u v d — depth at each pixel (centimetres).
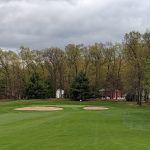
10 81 12131
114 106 8312
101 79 11488
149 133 2644
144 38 9231
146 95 10244
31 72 12138
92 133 2617
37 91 11012
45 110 6450
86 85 10350
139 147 1928
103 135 2494
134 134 2561
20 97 12131
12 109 6850
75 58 11869
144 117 4412
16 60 12112
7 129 3067
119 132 2688
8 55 12044
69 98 10812
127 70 9762
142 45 9212
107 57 11438
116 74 11344
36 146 2011
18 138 2367
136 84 9162
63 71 12125
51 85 12138
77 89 10306
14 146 2023
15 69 12119
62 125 3231
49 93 11800
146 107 8000
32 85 11038
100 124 3356
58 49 12144
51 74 12194
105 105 8775
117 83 11325
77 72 11831
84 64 11794
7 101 10388
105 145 2000
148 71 5662
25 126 3256
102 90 11594
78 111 5809
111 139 2266
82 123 3431
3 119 4431
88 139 2269
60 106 7700
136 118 4247
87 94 10344
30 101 9550
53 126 3142
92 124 3341
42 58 12225
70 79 11912
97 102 9719
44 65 12281
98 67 11531
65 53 12050
